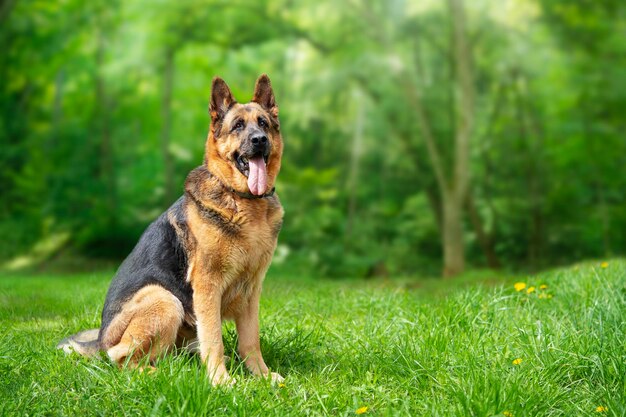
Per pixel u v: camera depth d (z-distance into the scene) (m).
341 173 29.41
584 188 23.75
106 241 22.08
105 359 4.63
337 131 28.97
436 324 5.13
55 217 23.56
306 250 21.59
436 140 23.72
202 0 20.39
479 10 21.08
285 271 20.56
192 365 4.23
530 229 25.06
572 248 24.12
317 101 24.77
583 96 21.28
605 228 23.03
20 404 3.79
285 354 5.04
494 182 25.73
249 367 4.70
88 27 24.44
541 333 4.64
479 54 22.58
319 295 7.62
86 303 7.35
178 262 4.67
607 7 20.59
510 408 3.59
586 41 21.14
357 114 27.45
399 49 22.31
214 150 4.72
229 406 3.73
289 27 21.70
